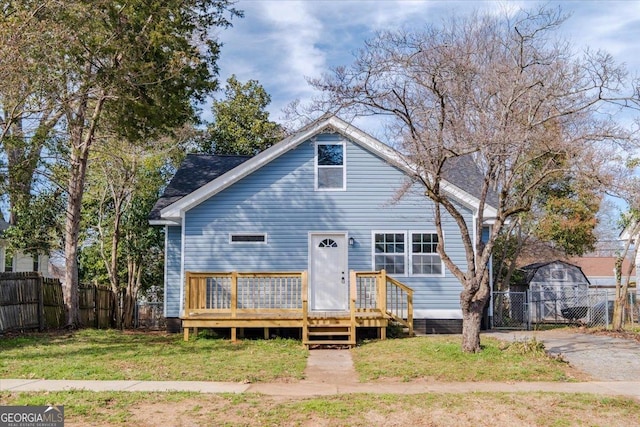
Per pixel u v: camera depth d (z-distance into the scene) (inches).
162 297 1144.8
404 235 726.5
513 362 484.1
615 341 624.7
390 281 665.0
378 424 317.7
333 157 740.0
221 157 889.5
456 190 722.2
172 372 458.0
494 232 516.7
